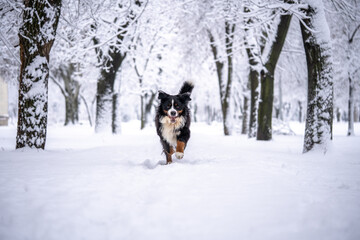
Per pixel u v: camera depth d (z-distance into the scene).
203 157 6.77
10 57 10.90
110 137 13.66
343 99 22.73
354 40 16.42
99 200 3.09
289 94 26.28
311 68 7.26
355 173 4.73
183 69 21.88
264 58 11.84
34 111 6.98
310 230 2.32
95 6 9.80
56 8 7.20
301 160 6.17
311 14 7.21
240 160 5.86
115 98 16.66
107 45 13.37
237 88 22.14
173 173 4.42
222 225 2.41
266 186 3.68
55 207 2.88
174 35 17.34
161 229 2.35
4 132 19.81
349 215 2.66
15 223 2.51
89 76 20.83
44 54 7.08
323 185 3.84
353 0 10.89
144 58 19.38
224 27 16.92
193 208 2.82
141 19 12.70
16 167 4.98
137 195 3.29
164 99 6.23
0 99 35.44
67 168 4.95
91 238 2.22
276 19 11.95
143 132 20.19
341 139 13.50
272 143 11.00
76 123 32.06
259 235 2.22
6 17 9.40
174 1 12.77
